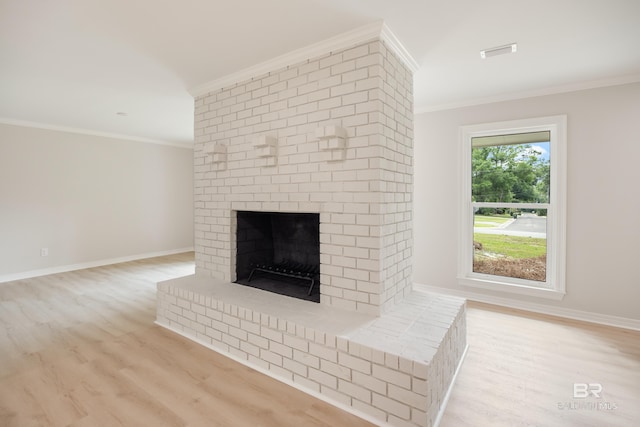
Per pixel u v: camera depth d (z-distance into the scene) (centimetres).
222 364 237
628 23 208
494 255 374
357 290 226
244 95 291
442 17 203
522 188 355
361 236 222
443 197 389
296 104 254
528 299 346
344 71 228
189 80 311
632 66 276
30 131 488
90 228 557
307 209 248
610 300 307
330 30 219
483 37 227
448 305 239
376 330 197
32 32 220
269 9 195
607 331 292
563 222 324
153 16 202
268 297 262
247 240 319
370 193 217
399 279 246
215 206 321
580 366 234
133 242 619
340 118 230
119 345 265
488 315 330
